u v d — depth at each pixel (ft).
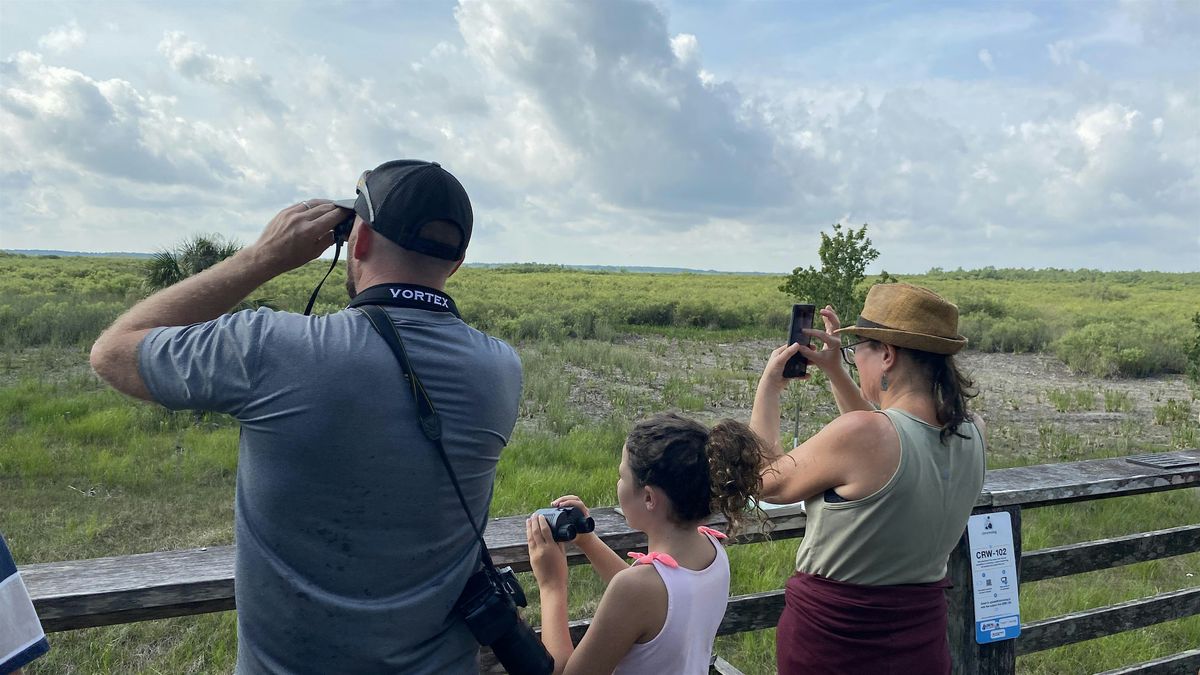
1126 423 43.09
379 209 4.75
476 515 5.05
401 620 4.63
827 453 6.75
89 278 108.17
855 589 6.83
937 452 6.79
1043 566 10.44
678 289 143.64
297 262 4.90
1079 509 26.05
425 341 4.70
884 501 6.60
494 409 4.95
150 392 4.35
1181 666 12.20
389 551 4.56
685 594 5.83
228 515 22.41
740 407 43.24
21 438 27.81
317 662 4.54
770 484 7.00
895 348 7.00
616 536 7.61
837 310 26.99
